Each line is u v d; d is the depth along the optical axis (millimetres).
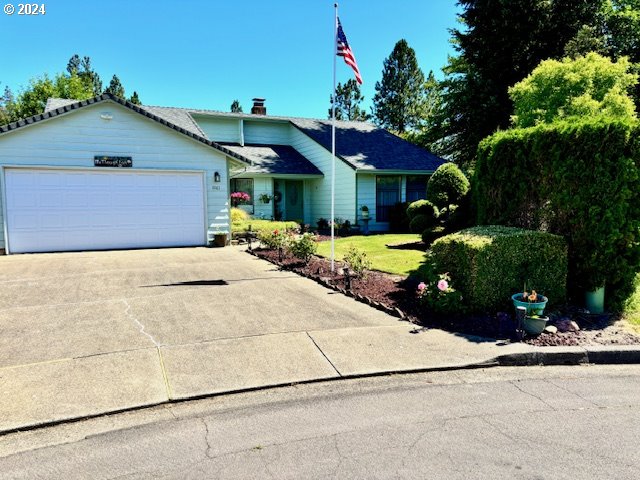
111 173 11414
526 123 13828
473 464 2471
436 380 3789
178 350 4305
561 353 4289
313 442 2732
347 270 6934
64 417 3021
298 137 20516
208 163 12500
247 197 16625
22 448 2688
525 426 2941
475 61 20781
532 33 18656
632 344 4547
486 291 5395
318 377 3744
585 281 5727
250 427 2941
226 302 6195
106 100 10969
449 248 5801
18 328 4914
